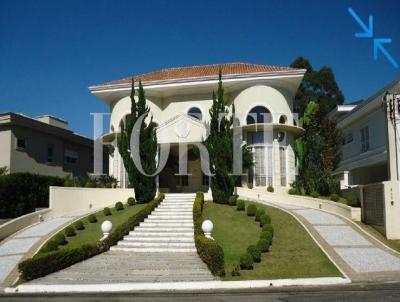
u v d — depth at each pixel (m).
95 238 20.88
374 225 19.98
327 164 30.42
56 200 27.06
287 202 27.34
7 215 26.34
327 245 17.70
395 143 19.81
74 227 22.70
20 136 32.84
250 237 19.25
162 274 15.12
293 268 15.05
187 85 31.97
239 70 33.31
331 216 22.72
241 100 31.23
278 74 30.53
